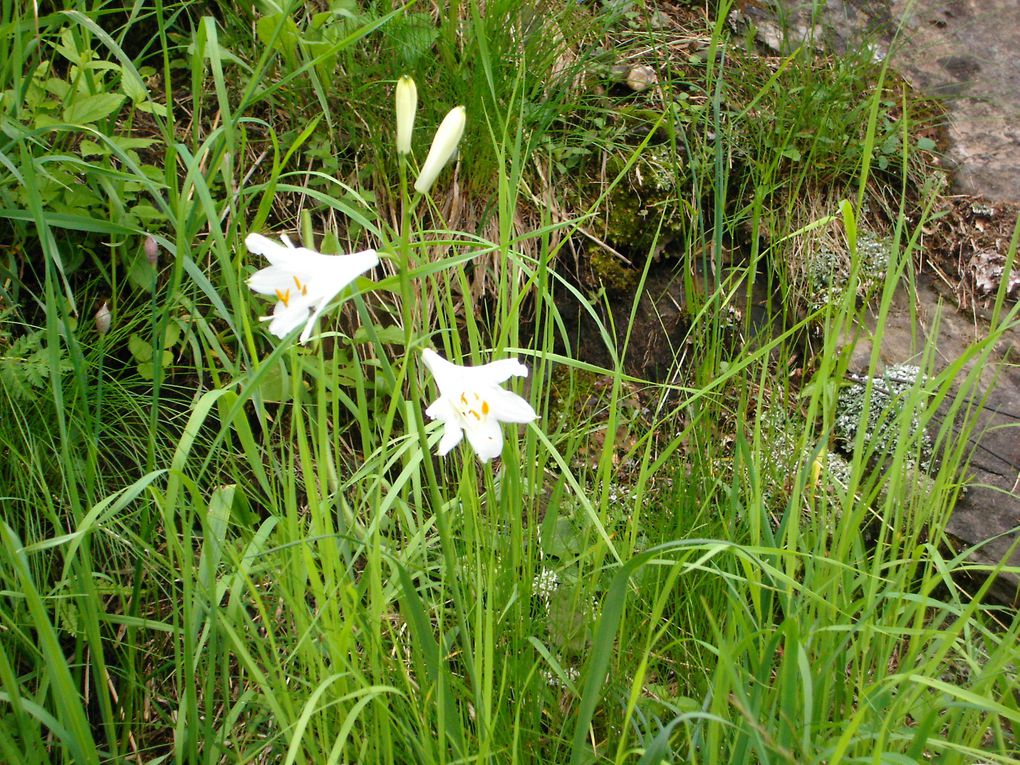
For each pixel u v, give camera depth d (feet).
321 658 1.64
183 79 2.66
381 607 1.65
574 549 2.18
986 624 2.54
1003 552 2.58
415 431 1.78
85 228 2.04
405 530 2.02
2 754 1.56
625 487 2.53
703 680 1.97
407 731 1.67
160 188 2.33
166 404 2.32
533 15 2.72
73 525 2.10
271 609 2.01
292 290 1.51
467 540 1.81
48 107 2.21
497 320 2.00
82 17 2.13
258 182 2.57
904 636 2.24
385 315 2.50
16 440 2.06
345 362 2.41
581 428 2.59
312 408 2.31
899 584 1.81
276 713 1.57
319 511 1.65
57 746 1.88
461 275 1.87
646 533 2.26
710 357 2.35
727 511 2.21
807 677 1.56
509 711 1.86
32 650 1.82
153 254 2.12
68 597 1.88
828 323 1.99
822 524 1.98
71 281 2.34
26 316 2.28
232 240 2.02
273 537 2.04
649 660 2.00
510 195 1.94
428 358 1.51
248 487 2.19
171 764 2.01
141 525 1.95
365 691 1.49
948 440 1.96
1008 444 2.64
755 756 1.67
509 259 2.66
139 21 2.65
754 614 2.10
